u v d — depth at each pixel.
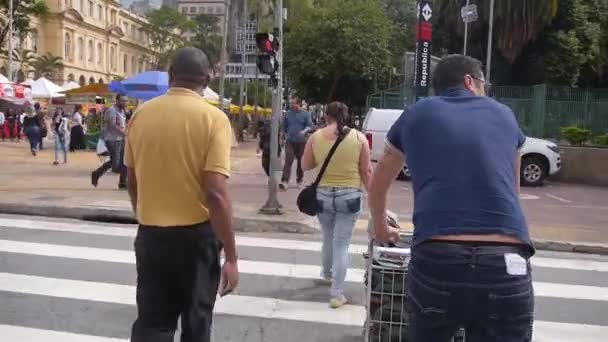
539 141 16.61
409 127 2.81
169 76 3.28
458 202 2.59
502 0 30.16
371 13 36.53
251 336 4.95
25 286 6.10
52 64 66.75
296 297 6.03
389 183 3.02
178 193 3.08
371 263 4.35
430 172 2.68
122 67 92.44
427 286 2.59
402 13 51.81
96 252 7.56
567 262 8.09
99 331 4.96
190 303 3.15
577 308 6.08
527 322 2.58
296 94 38.97
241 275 6.78
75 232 8.75
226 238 3.09
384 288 4.34
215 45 81.62
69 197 11.05
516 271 2.50
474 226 2.55
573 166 17.48
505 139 2.72
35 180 13.66
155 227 3.11
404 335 4.34
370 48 36.19
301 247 8.31
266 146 15.45
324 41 36.00
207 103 3.19
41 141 22.81
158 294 3.16
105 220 9.94
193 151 3.06
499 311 2.52
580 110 21.27
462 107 2.79
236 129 36.94
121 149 12.34
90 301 5.70
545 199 13.88
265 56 10.33
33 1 51.53
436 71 3.03
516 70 34.00
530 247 2.61
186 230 3.09
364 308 5.72
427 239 2.60
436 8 35.53
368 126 16.61
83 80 78.50
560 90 21.42
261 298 5.97
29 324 5.08
